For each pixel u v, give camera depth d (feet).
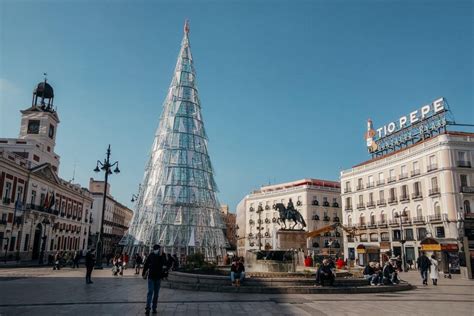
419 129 212.64
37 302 46.47
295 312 41.29
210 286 59.93
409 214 200.75
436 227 182.70
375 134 252.21
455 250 112.98
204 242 174.09
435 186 185.88
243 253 341.62
